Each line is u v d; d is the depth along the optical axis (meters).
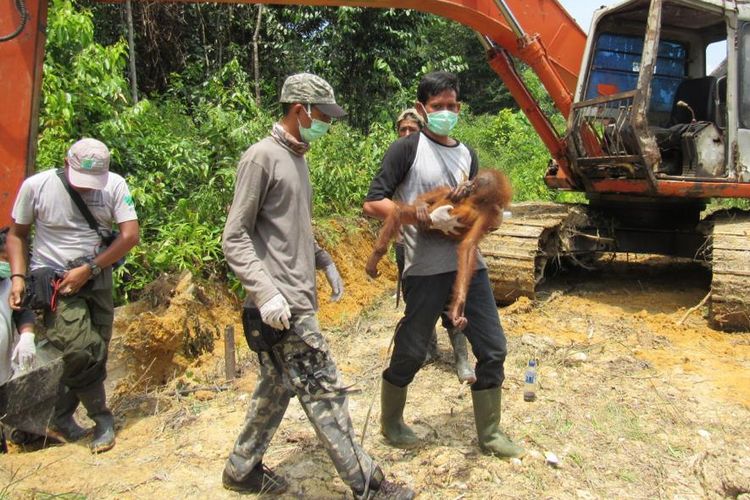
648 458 3.97
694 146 6.96
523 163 15.41
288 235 3.19
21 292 3.98
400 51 13.00
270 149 3.16
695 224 7.96
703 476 3.72
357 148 10.16
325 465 3.87
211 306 6.15
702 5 6.71
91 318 4.12
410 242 3.73
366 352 5.83
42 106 6.42
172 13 12.49
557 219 7.38
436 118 3.64
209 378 5.20
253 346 3.25
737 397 4.82
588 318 6.68
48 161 5.94
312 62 12.91
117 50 7.17
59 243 4.02
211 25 13.14
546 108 18.77
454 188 3.62
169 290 5.58
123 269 5.57
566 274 8.77
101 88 6.82
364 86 12.99
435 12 6.69
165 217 6.62
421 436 4.23
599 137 7.11
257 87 11.30
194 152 7.04
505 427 4.34
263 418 3.41
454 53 27.23
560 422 4.41
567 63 7.41
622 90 7.62
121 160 6.82
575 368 5.38
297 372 3.18
